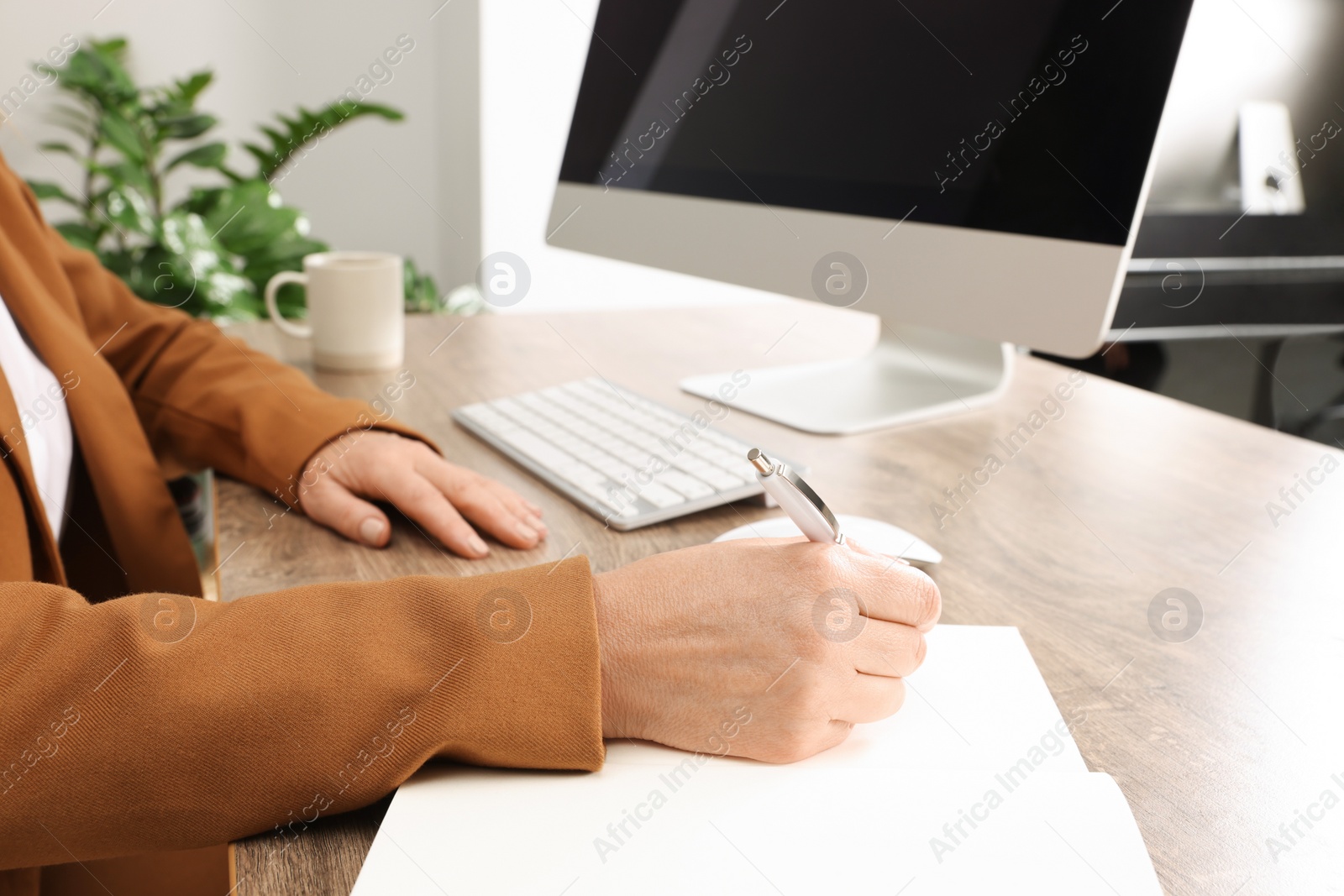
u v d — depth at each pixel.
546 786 0.36
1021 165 0.63
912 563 0.54
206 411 0.72
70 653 0.35
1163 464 0.74
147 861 0.62
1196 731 0.40
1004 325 0.64
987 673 0.44
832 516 0.41
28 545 0.53
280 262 1.83
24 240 0.75
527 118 2.37
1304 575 0.55
